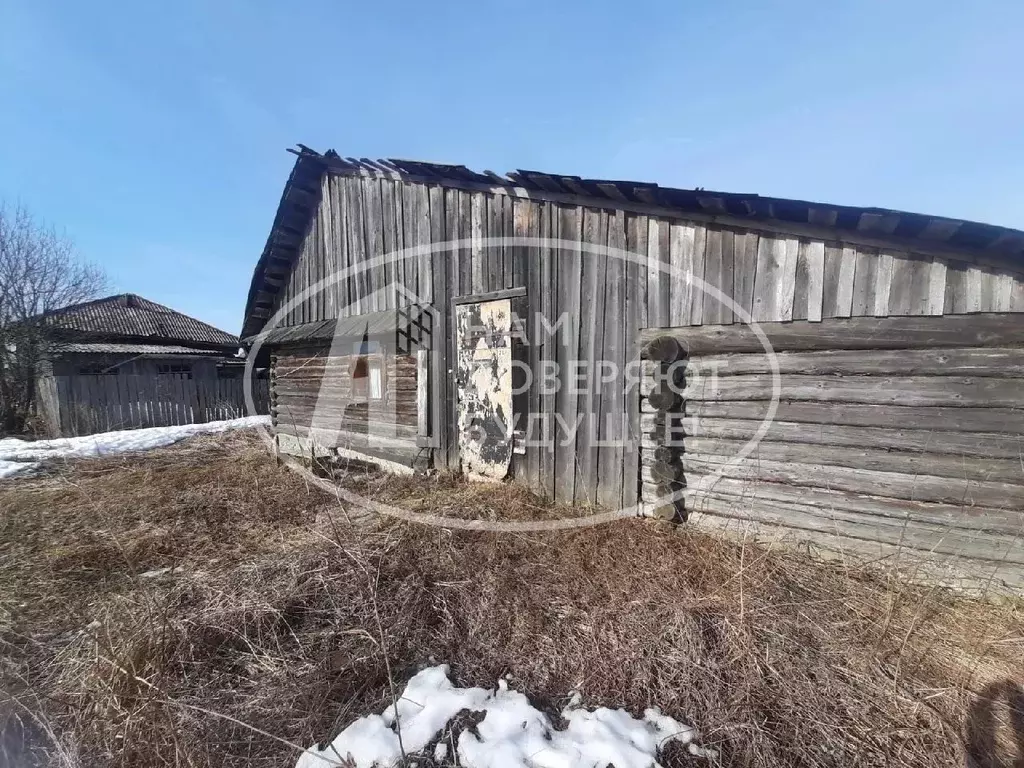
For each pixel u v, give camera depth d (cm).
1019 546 302
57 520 502
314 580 319
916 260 316
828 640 256
